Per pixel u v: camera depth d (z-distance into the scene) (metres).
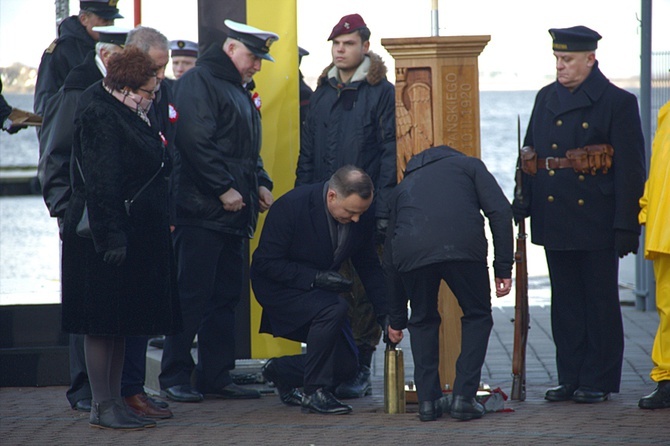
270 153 26.50
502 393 22.30
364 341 24.97
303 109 29.55
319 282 22.11
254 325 26.62
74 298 20.28
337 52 24.27
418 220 20.64
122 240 19.69
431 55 22.38
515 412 21.92
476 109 22.50
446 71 22.44
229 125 23.80
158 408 21.86
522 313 23.56
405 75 22.56
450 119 22.48
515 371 23.48
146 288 20.28
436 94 22.39
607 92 22.88
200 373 24.41
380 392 25.34
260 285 22.44
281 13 26.20
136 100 20.33
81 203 20.22
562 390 23.33
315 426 20.66
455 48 22.36
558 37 23.00
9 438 19.94
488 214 20.83
